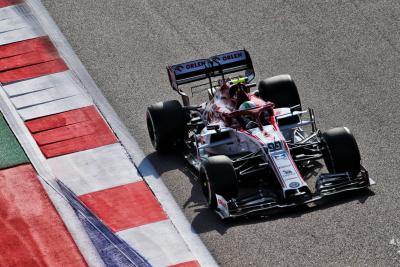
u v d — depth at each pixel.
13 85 74.31
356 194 56.16
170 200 58.12
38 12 86.25
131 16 84.94
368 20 80.81
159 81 74.38
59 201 58.91
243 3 85.50
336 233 52.56
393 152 61.31
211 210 56.25
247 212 53.72
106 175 61.66
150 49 79.31
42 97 72.44
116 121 68.81
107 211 57.53
